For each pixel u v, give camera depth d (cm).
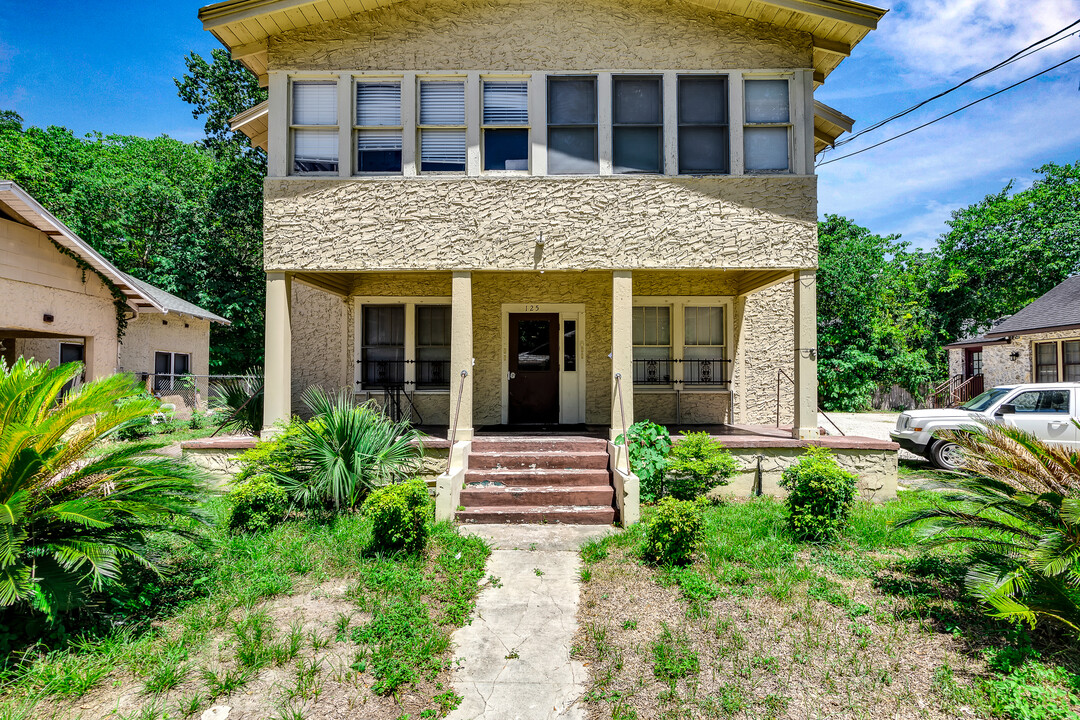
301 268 798
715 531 601
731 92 811
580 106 822
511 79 821
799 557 536
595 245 802
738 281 1046
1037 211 2408
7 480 376
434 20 812
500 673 360
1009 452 445
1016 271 2464
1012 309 2498
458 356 798
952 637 385
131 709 313
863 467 785
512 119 820
